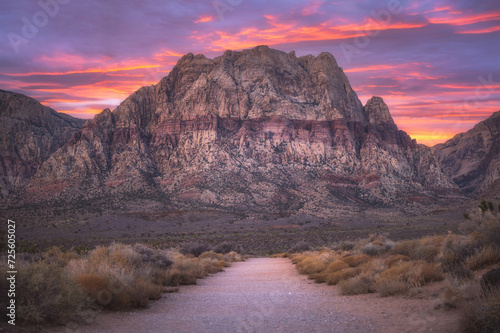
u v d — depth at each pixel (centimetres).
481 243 1239
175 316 976
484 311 634
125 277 1233
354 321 814
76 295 840
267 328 805
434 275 1146
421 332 673
